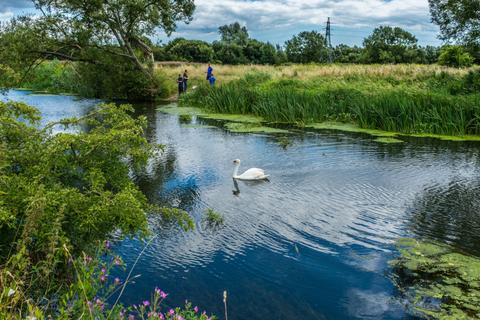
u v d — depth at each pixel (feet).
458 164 46.03
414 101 67.31
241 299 21.59
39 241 17.24
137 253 25.80
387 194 36.45
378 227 29.84
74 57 102.42
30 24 95.50
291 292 22.24
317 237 28.30
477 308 20.22
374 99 70.54
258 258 25.62
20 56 92.58
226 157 48.73
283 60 241.55
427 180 40.32
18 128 22.85
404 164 45.96
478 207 33.42
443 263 24.59
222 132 64.18
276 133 63.57
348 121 73.26
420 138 60.34
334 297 21.76
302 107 75.77
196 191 36.96
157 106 99.04
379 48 223.30
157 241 27.50
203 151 51.55
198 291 22.20
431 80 95.25
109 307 19.85
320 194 36.45
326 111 75.72
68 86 134.72
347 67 124.98
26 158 21.74
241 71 142.51
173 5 105.40
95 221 18.83
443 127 63.72
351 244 27.32
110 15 101.30
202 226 29.86
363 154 50.42
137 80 108.17
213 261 25.21
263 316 20.34
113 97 116.78
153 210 23.27
